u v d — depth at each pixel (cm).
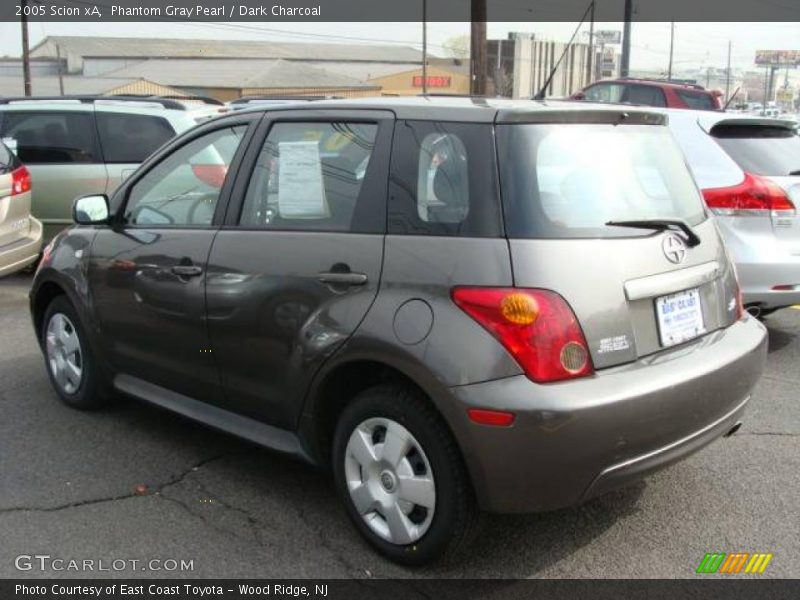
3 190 704
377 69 8450
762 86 10981
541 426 279
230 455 432
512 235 296
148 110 894
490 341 287
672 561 331
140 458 427
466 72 7100
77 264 466
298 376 344
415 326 301
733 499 383
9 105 891
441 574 321
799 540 347
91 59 7969
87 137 881
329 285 332
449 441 299
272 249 357
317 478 406
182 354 405
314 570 325
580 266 297
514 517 366
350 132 350
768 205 567
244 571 324
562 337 288
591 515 368
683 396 309
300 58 8300
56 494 386
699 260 346
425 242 310
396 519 320
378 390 321
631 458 299
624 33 3028
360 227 332
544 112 320
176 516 367
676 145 383
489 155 308
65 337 493
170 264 403
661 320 321
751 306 578
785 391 532
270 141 380
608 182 328
